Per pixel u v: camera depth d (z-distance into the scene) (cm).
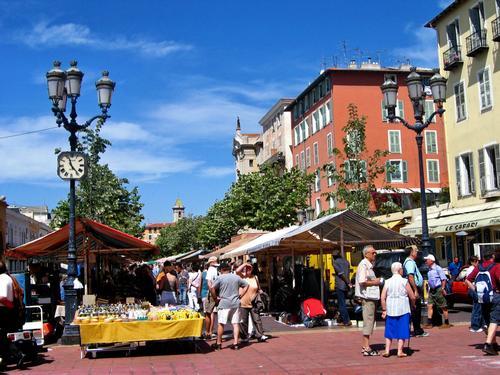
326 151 5397
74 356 1234
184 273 2920
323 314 1669
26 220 7056
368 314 1126
